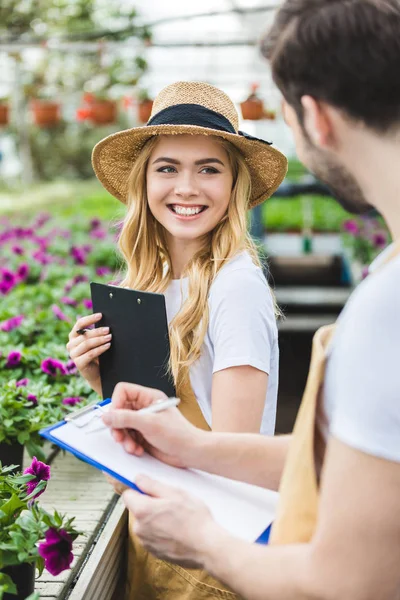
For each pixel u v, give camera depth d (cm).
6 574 131
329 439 90
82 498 208
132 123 1825
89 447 125
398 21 87
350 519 83
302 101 94
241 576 95
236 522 113
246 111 589
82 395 238
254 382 149
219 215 167
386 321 82
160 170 167
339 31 88
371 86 88
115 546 175
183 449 123
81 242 646
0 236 640
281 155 173
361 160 93
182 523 104
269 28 98
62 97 1064
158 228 182
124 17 877
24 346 304
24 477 158
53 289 416
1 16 951
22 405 208
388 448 81
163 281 179
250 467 122
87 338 160
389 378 81
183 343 160
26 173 1441
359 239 652
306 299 581
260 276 160
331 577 84
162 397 133
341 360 86
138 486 113
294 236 745
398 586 84
